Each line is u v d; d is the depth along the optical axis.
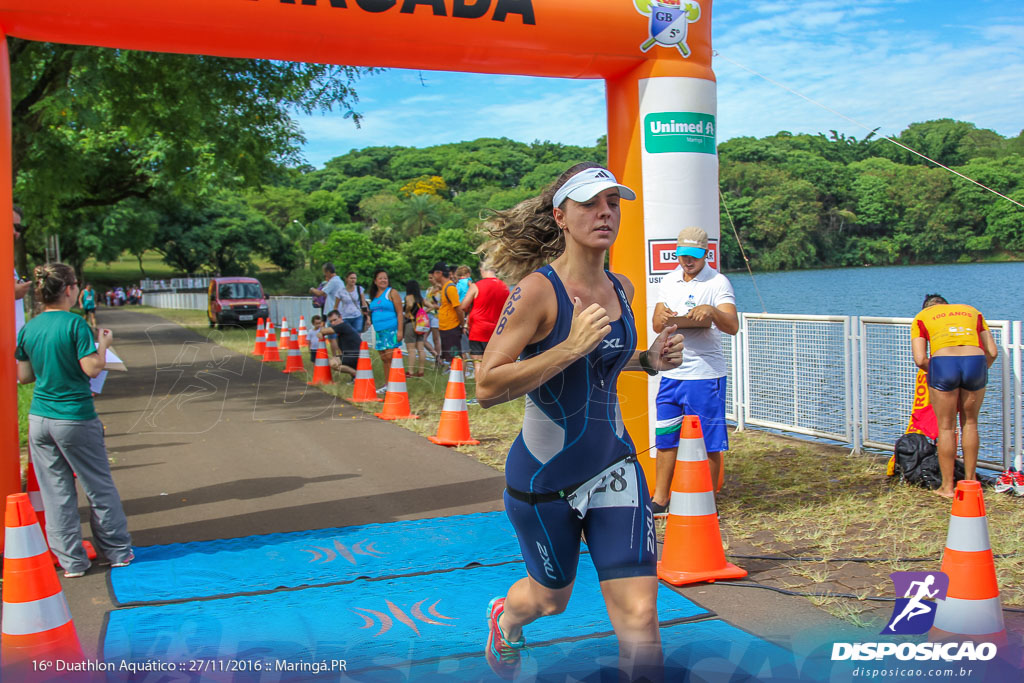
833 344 7.32
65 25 4.61
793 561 4.40
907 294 5.74
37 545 3.06
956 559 3.16
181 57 12.72
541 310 2.45
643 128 5.45
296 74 13.65
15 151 12.69
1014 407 5.92
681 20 5.36
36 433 4.34
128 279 58.22
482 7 4.99
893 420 6.79
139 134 14.33
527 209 2.86
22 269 18.84
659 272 5.52
